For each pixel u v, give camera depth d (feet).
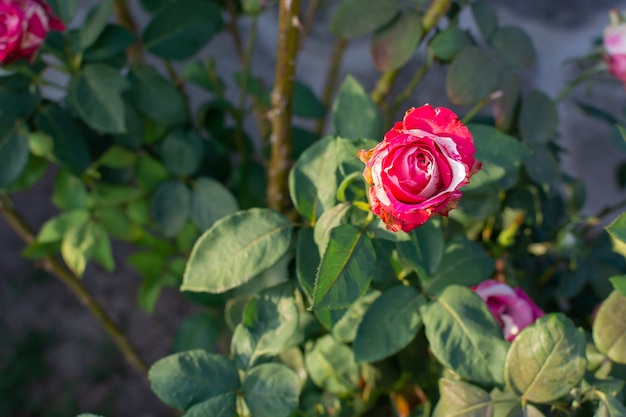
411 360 2.06
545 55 3.87
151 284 2.76
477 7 2.22
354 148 1.75
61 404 3.98
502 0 3.81
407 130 1.45
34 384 4.05
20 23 2.03
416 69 3.73
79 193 2.54
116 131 2.22
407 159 1.42
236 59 4.00
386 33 2.20
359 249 1.59
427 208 1.41
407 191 1.43
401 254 1.69
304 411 2.12
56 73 4.05
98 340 4.18
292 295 1.81
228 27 2.88
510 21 3.84
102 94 2.23
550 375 1.62
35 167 2.50
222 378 1.74
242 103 2.68
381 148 1.44
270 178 2.35
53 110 2.32
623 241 1.61
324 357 2.03
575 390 1.68
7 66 2.23
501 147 1.77
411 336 1.76
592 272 2.31
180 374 1.72
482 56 2.15
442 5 2.15
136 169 2.49
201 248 1.73
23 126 2.29
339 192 1.70
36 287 4.35
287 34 2.00
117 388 4.07
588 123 3.96
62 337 4.19
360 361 1.75
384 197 1.43
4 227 4.53
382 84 2.38
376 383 2.07
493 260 1.92
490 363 1.70
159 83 2.42
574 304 2.52
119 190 2.52
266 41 3.97
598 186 4.04
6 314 4.25
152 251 2.71
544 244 2.40
